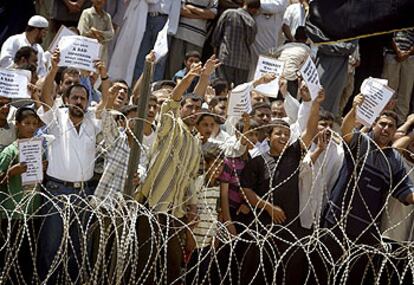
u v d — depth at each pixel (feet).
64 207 38.83
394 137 46.09
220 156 42.55
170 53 61.52
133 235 37.17
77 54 43.37
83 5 61.67
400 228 43.83
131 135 39.81
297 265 41.45
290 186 42.16
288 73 54.44
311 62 42.93
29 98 41.68
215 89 53.16
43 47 61.87
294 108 48.93
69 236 37.42
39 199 40.63
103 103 43.42
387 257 39.11
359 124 47.65
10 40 55.47
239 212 42.42
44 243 39.88
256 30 61.46
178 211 40.81
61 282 39.29
